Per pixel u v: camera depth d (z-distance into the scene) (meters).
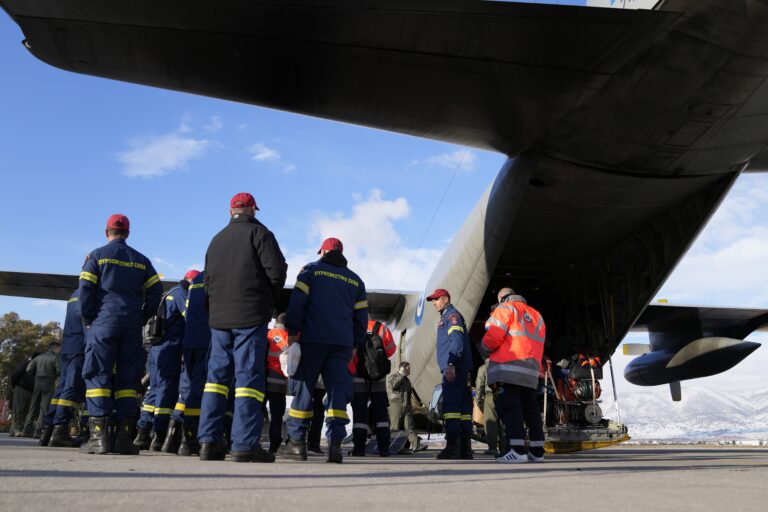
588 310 11.47
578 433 9.16
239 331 4.20
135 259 5.21
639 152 7.56
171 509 1.75
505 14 5.06
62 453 4.85
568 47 5.67
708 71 6.11
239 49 5.43
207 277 4.38
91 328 5.00
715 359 11.80
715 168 7.98
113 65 5.66
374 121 7.04
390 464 4.80
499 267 11.74
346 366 4.88
